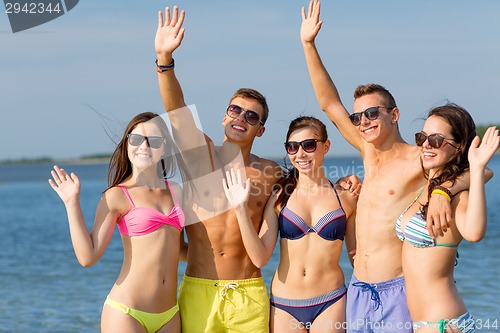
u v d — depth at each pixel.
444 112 6.79
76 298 15.58
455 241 6.64
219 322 7.61
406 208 7.25
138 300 7.04
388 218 7.30
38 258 22.39
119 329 6.95
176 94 7.71
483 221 6.23
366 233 7.43
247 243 7.36
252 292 7.66
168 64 7.53
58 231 31.09
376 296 7.24
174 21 7.56
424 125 6.90
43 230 31.64
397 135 7.69
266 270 18.23
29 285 17.28
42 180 117.38
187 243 8.21
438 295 6.64
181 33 7.43
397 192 7.32
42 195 65.31
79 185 7.04
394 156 7.61
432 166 6.81
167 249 7.21
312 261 7.59
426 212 6.71
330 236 7.57
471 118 6.86
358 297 7.38
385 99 7.57
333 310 7.58
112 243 24.94
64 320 13.53
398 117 7.65
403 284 7.15
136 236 7.13
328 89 8.43
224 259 7.70
